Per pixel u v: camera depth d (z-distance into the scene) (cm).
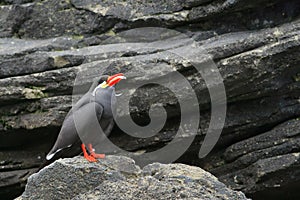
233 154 1470
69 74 1450
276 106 1458
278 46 1395
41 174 1067
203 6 1495
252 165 1441
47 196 1062
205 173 1090
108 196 1032
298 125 1435
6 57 1482
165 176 1070
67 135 1157
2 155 1511
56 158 1208
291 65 1409
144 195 1029
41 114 1455
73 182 1054
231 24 1507
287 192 1475
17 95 1446
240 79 1416
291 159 1402
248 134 1490
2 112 1470
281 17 1493
